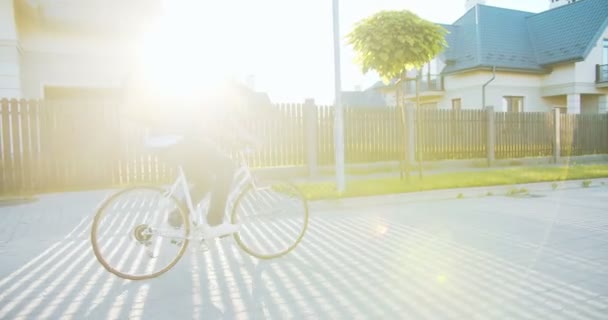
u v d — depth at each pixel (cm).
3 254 431
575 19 2488
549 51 2473
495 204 707
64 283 348
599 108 2544
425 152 1300
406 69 858
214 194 380
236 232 398
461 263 386
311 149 1090
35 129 834
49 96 1239
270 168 1043
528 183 935
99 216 354
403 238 479
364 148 1184
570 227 527
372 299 307
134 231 364
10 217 607
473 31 2552
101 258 351
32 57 1183
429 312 283
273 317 279
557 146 1570
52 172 849
